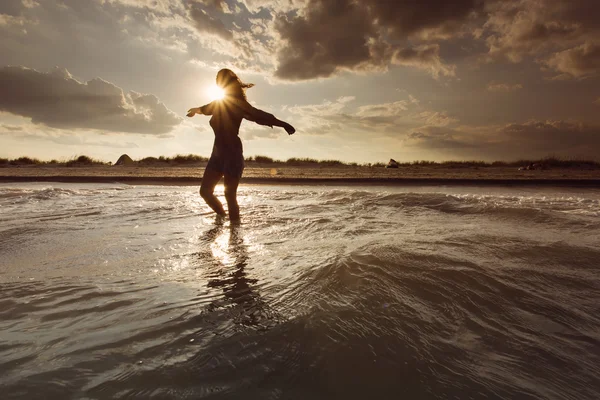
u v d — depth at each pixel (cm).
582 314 136
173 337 113
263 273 176
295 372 95
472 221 326
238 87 392
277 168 1962
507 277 168
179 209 411
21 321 125
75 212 383
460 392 89
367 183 1066
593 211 372
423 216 356
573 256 204
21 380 90
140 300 145
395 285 153
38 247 233
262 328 119
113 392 86
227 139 373
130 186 884
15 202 454
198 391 87
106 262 200
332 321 122
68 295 150
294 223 320
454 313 132
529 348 112
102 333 116
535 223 312
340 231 280
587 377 98
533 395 89
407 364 100
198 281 167
